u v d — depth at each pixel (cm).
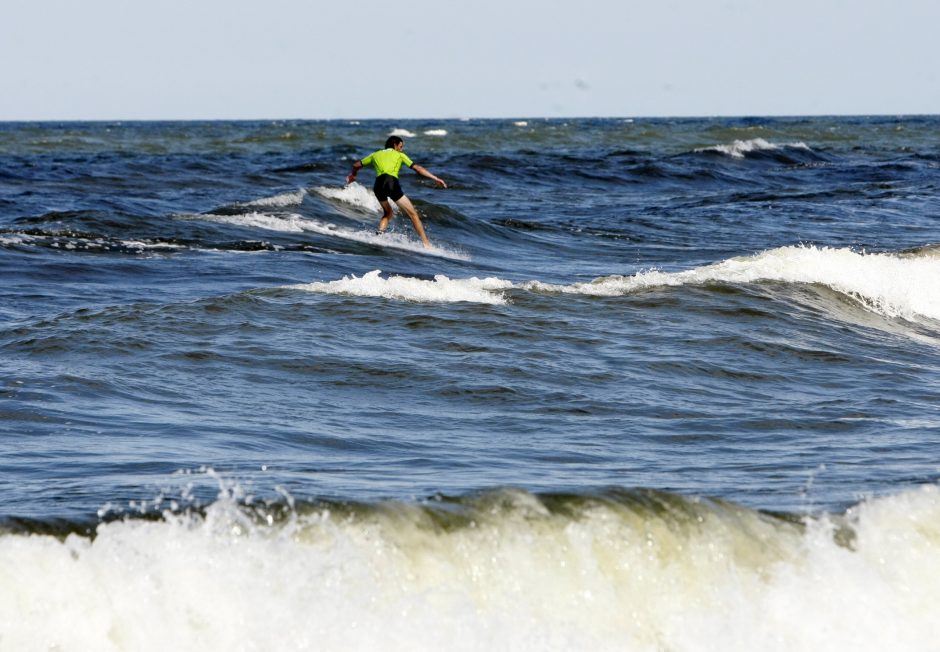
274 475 2634
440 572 2009
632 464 2898
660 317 4916
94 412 3275
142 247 7056
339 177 14088
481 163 15300
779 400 3775
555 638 1977
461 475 2711
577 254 8162
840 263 5978
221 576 1933
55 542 1933
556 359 4153
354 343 4259
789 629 2083
